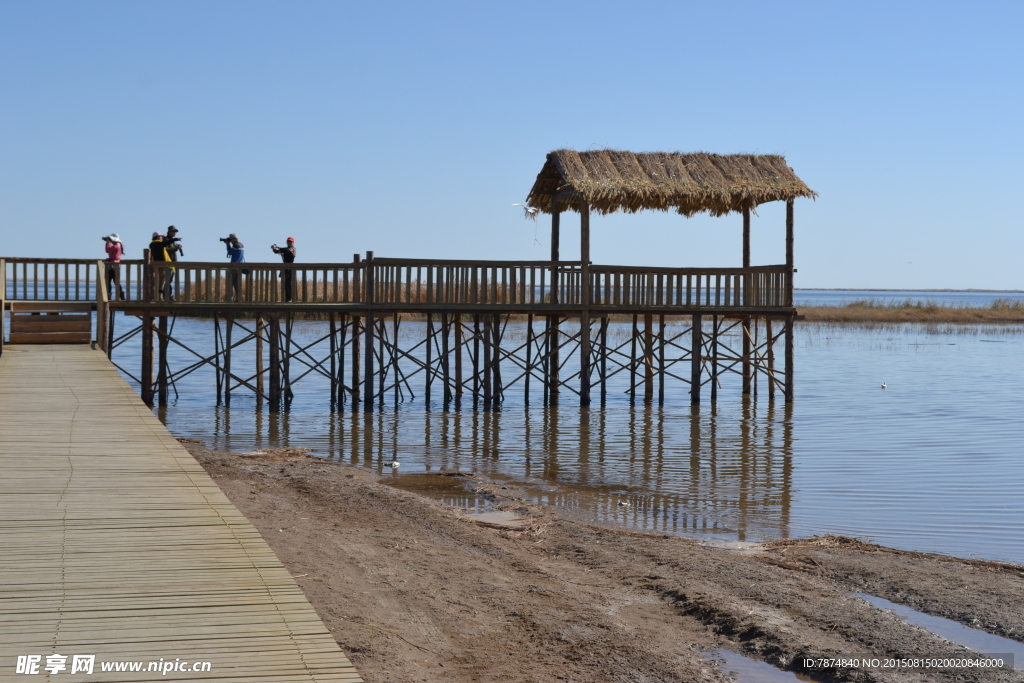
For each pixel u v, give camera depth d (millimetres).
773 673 6555
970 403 25031
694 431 19875
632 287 22984
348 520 10398
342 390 22391
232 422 20203
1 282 18641
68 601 4836
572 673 6328
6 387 13398
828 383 30250
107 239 21297
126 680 3914
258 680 3938
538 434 19297
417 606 7473
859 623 7480
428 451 17031
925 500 12945
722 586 8414
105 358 17188
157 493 7223
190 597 4922
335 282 21594
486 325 22531
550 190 24438
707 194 22109
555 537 10266
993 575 8984
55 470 8031
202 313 22297
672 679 6324
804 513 12133
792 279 23656
